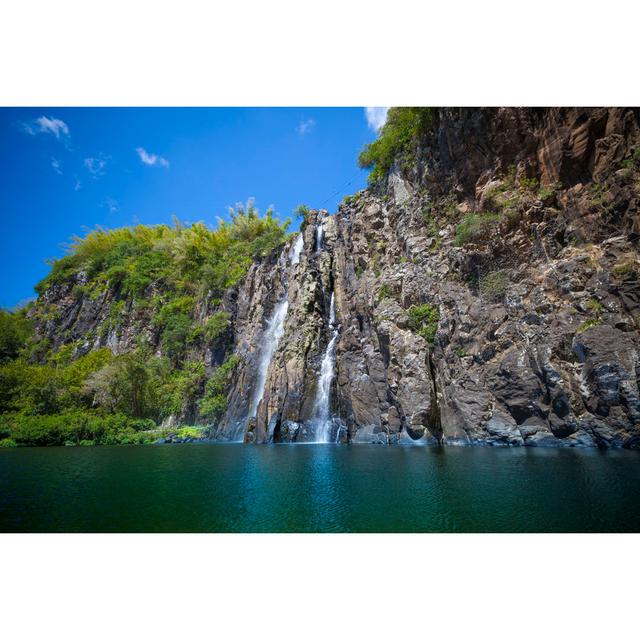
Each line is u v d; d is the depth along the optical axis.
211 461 15.93
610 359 14.60
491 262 20.00
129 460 16.80
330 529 6.97
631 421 13.83
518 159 20.11
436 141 24.97
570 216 17.88
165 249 53.38
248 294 39.28
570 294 16.73
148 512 8.22
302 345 27.34
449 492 9.10
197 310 43.81
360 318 26.05
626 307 15.03
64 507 8.69
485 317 19.20
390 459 14.29
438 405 20.08
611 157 16.75
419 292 22.86
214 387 35.12
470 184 22.48
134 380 35.53
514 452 14.66
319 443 23.17
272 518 7.66
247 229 49.47
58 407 33.00
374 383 22.73
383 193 29.36
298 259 35.59
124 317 48.50
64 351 50.25
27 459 17.53
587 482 9.47
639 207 15.54
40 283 61.72
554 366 16.08
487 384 18.39
